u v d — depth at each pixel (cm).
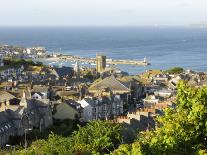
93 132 6175
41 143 5984
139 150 2888
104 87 18762
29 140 11762
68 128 13212
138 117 10431
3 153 5744
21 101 13038
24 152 5278
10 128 11775
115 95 16612
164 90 19325
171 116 3428
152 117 10981
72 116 14150
